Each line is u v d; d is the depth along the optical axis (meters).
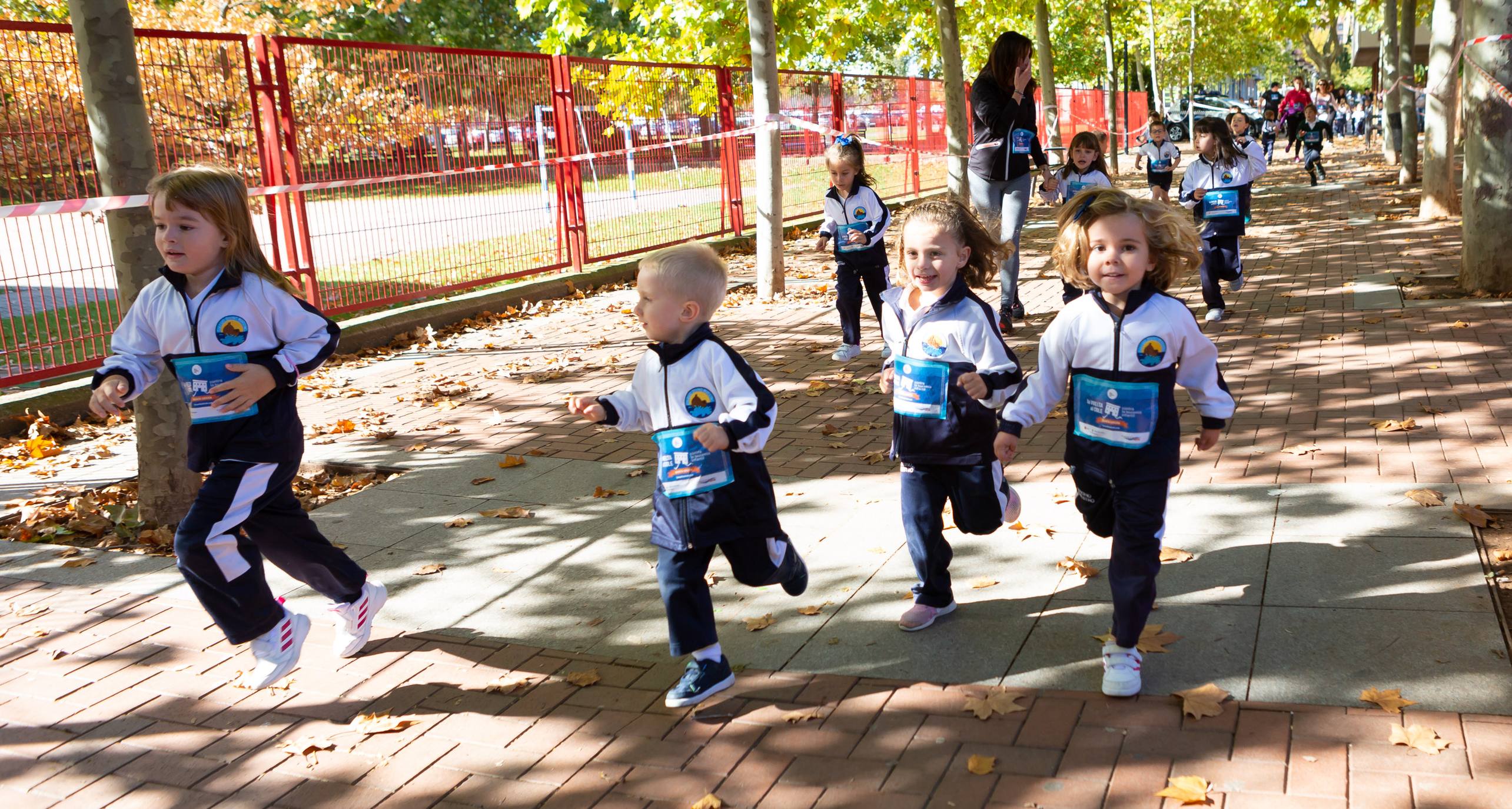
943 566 3.76
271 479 3.40
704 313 3.23
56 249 7.24
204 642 3.96
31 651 3.91
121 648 3.92
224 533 3.31
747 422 3.10
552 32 14.95
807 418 6.71
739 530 3.25
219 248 3.35
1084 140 8.99
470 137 10.88
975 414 3.56
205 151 8.59
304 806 2.94
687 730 3.21
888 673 3.46
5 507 5.55
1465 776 2.68
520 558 4.67
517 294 11.33
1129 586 3.18
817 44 16.69
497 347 9.52
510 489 5.60
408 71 10.11
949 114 14.76
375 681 3.62
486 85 11.03
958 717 3.16
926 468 3.68
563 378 8.20
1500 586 3.69
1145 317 3.20
